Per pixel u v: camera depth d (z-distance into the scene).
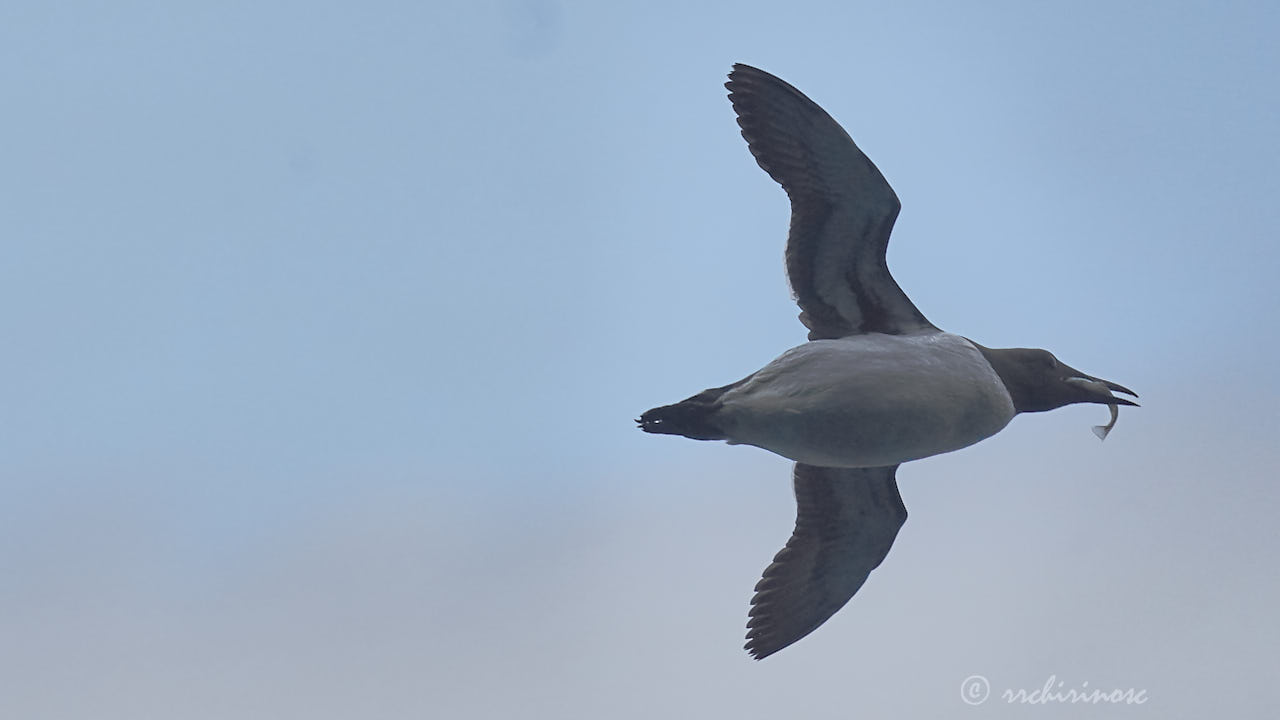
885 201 14.65
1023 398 15.37
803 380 14.26
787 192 14.88
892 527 16.56
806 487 16.69
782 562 16.72
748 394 14.38
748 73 14.65
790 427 14.23
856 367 14.25
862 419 14.17
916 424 14.28
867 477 16.36
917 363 14.40
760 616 16.61
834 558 16.77
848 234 14.91
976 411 14.52
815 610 16.83
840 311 15.18
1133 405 15.39
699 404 14.41
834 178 14.67
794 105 14.49
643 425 14.55
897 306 15.12
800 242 15.03
